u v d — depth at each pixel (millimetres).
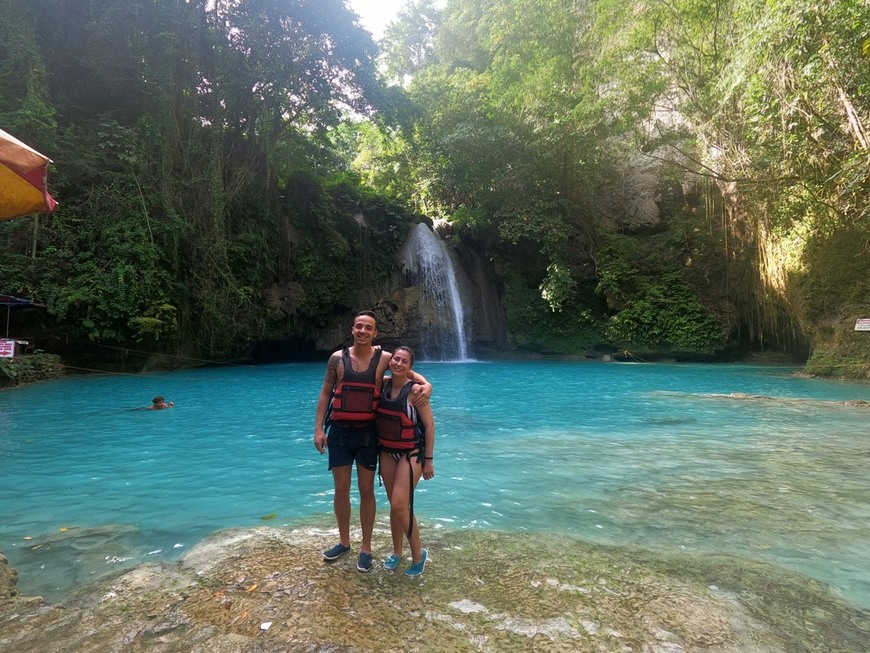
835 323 14727
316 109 20344
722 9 15852
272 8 17844
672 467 5137
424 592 2520
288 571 2725
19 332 12711
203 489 4395
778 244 17203
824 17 9703
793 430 7062
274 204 20297
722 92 14234
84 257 13492
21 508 3902
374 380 2791
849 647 2111
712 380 14008
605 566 2857
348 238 23062
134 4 15211
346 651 1995
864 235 14023
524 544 3154
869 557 3051
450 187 25125
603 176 23203
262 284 19328
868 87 10055
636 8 18109
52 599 2514
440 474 4875
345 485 2871
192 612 2309
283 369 16609
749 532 3443
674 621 2273
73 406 8844
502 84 22781
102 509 3887
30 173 3551
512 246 24422
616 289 21953
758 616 2346
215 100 17875
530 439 6473
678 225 22812
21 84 13320
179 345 15711
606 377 14875
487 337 24828
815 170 13156
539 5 21047
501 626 2215
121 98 16359
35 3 14328
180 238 15555
